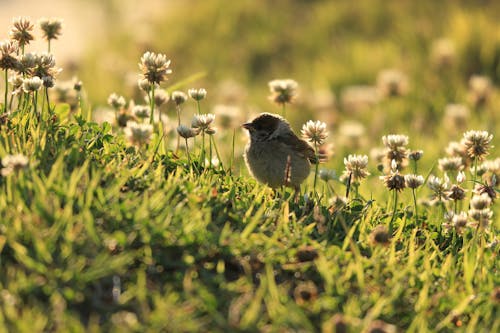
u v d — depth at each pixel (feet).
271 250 26.68
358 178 35.60
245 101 82.38
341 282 25.72
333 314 24.29
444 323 25.02
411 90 78.23
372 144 65.51
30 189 26.50
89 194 26.45
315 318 24.11
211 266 25.68
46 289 22.68
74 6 144.25
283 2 116.57
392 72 81.20
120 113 39.37
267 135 41.34
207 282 24.82
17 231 24.34
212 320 23.06
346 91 86.12
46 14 141.18
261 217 29.78
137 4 137.49
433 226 34.45
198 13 114.83
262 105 83.10
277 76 96.68
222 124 50.19
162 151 36.42
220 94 84.07
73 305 22.75
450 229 33.45
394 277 26.45
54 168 27.37
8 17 137.80
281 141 41.19
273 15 112.37
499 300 26.04
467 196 36.91
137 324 22.03
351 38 102.78
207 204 29.32
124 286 23.89
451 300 26.12
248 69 101.45
